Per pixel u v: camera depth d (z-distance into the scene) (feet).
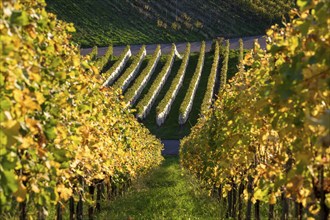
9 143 16.98
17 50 19.75
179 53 317.63
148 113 220.43
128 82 250.98
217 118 48.91
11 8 18.01
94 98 38.75
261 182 25.89
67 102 28.73
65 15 396.57
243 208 55.93
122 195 84.12
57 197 24.53
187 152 85.25
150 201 71.87
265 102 23.53
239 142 36.32
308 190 23.07
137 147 76.95
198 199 73.61
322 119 14.52
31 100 19.44
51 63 26.66
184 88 249.14
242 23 403.13
